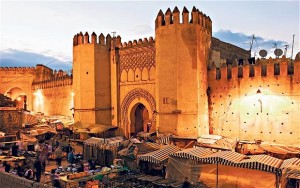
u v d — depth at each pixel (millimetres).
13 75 47438
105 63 28297
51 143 26609
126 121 27094
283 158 17875
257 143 19172
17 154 21422
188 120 21281
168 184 14883
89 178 15523
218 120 22109
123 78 27453
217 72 22406
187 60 21516
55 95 40219
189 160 15164
